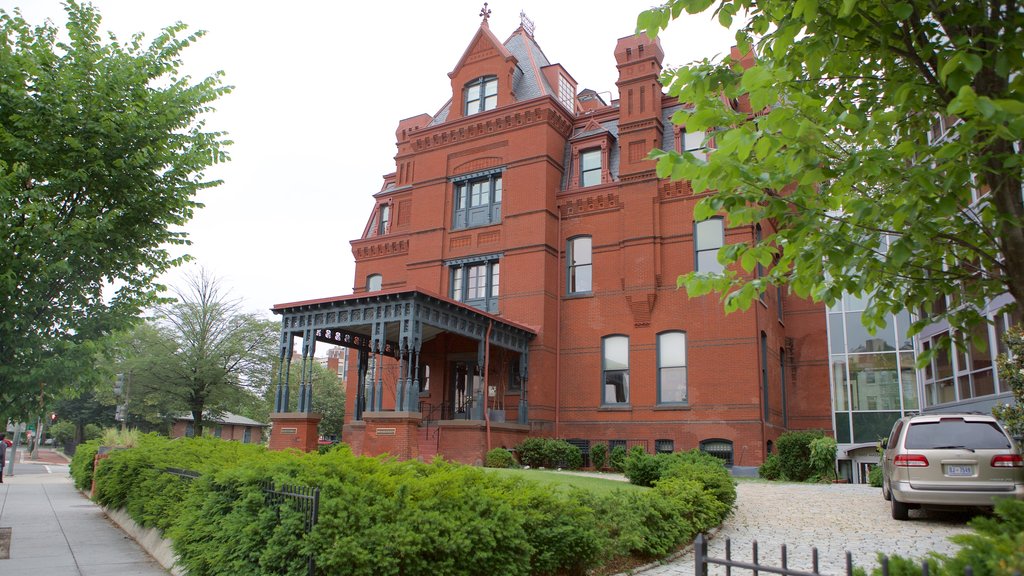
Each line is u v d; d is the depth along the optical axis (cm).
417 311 2081
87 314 1032
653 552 918
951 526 1134
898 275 570
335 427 6444
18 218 923
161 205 1088
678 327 2445
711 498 1132
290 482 705
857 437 2472
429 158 3009
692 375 2386
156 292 1115
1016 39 445
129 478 1323
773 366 2505
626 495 1012
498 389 2641
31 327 964
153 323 4034
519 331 2538
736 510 1324
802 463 2047
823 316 2688
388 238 3234
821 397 2623
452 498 726
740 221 547
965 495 1088
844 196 591
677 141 2586
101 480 1528
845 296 2605
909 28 521
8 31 970
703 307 2414
